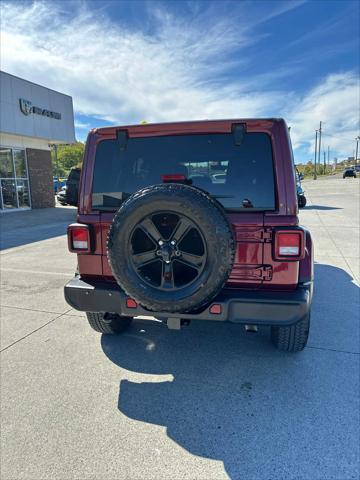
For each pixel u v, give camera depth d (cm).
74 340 340
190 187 224
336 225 986
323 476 183
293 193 237
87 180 273
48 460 195
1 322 383
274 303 234
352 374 274
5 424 224
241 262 245
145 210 222
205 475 185
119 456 198
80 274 280
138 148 267
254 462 192
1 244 836
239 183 246
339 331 347
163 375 278
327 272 546
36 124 1662
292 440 207
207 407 239
